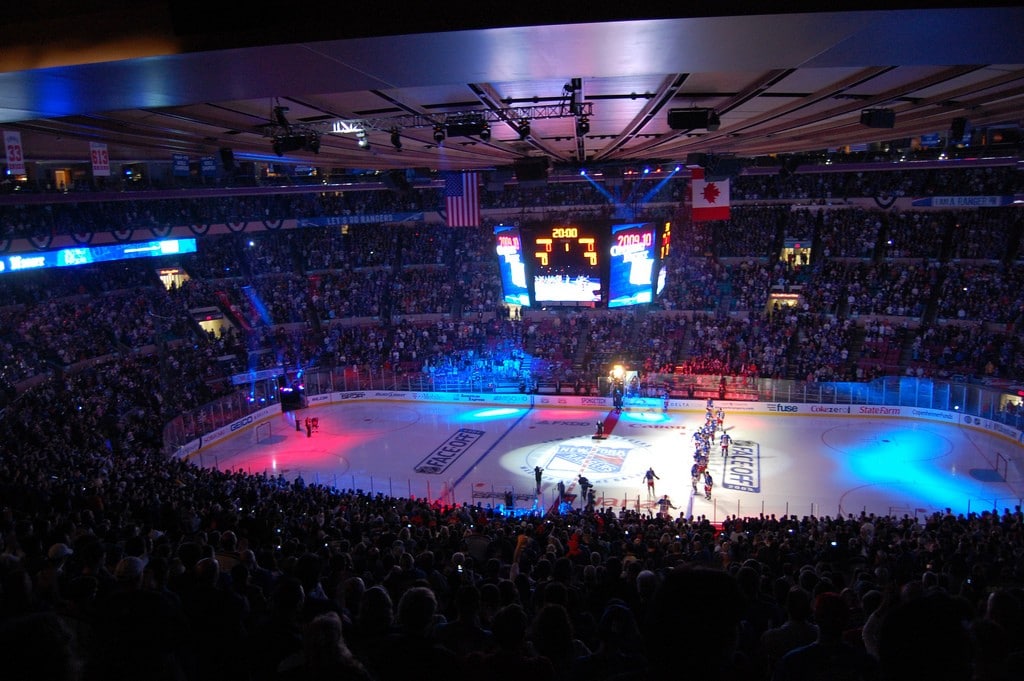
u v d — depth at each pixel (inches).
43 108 333.4
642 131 778.8
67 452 1168.2
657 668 110.3
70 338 1717.5
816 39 238.8
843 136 840.9
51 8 253.4
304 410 1959.9
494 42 240.5
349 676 153.8
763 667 239.9
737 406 1812.3
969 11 207.8
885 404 1700.3
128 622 181.5
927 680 101.7
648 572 334.3
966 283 1915.6
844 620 185.3
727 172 1194.0
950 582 466.0
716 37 236.1
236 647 235.6
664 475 1390.3
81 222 1769.2
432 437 1683.1
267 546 541.6
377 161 1017.5
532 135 805.9
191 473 1138.0
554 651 179.6
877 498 1239.5
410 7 228.7
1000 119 645.3
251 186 1872.5
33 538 381.4
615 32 228.7
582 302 1424.7
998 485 1275.8
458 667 175.3
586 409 1891.0
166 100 326.3
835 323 1955.0
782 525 871.7
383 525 743.7
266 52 248.5
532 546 609.3
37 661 108.9
